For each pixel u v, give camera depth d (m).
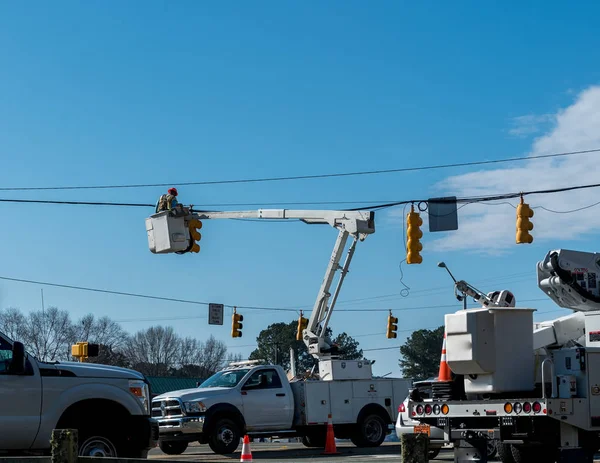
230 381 22.58
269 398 22.56
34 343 66.75
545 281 15.67
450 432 14.09
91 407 13.57
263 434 22.47
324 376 24.47
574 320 14.79
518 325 14.05
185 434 20.98
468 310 13.94
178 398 21.22
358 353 81.44
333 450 21.66
